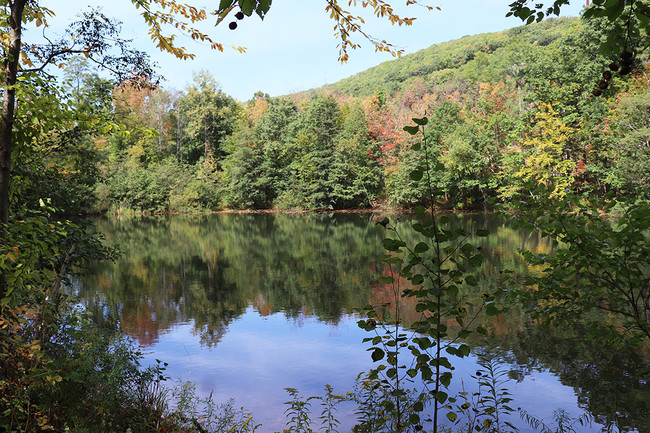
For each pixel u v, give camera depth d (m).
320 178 46.22
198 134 59.06
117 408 3.82
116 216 45.16
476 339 7.21
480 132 37.03
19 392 2.85
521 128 34.06
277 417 4.73
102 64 4.81
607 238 3.61
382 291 11.12
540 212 3.73
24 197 5.95
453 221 28.58
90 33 4.74
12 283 3.21
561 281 3.83
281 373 6.17
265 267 15.51
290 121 54.03
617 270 3.62
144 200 46.97
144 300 10.86
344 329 8.29
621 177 27.61
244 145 50.69
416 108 58.47
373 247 19.73
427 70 90.88
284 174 50.19
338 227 29.61
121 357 4.40
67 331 4.08
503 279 4.04
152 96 57.16
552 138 31.52
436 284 2.65
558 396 5.09
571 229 3.60
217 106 59.72
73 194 6.90
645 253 3.47
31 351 2.98
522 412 4.64
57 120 4.25
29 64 4.30
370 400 4.32
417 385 5.38
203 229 30.25
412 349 2.78
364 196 46.50
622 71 1.80
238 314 9.55
